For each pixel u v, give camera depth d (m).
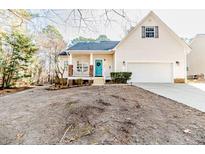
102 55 18.95
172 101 8.82
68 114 6.66
